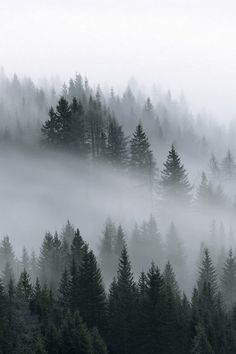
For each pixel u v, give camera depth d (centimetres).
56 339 5403
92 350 5444
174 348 6162
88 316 6506
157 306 6153
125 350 6178
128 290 6544
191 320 6519
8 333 5428
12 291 6372
